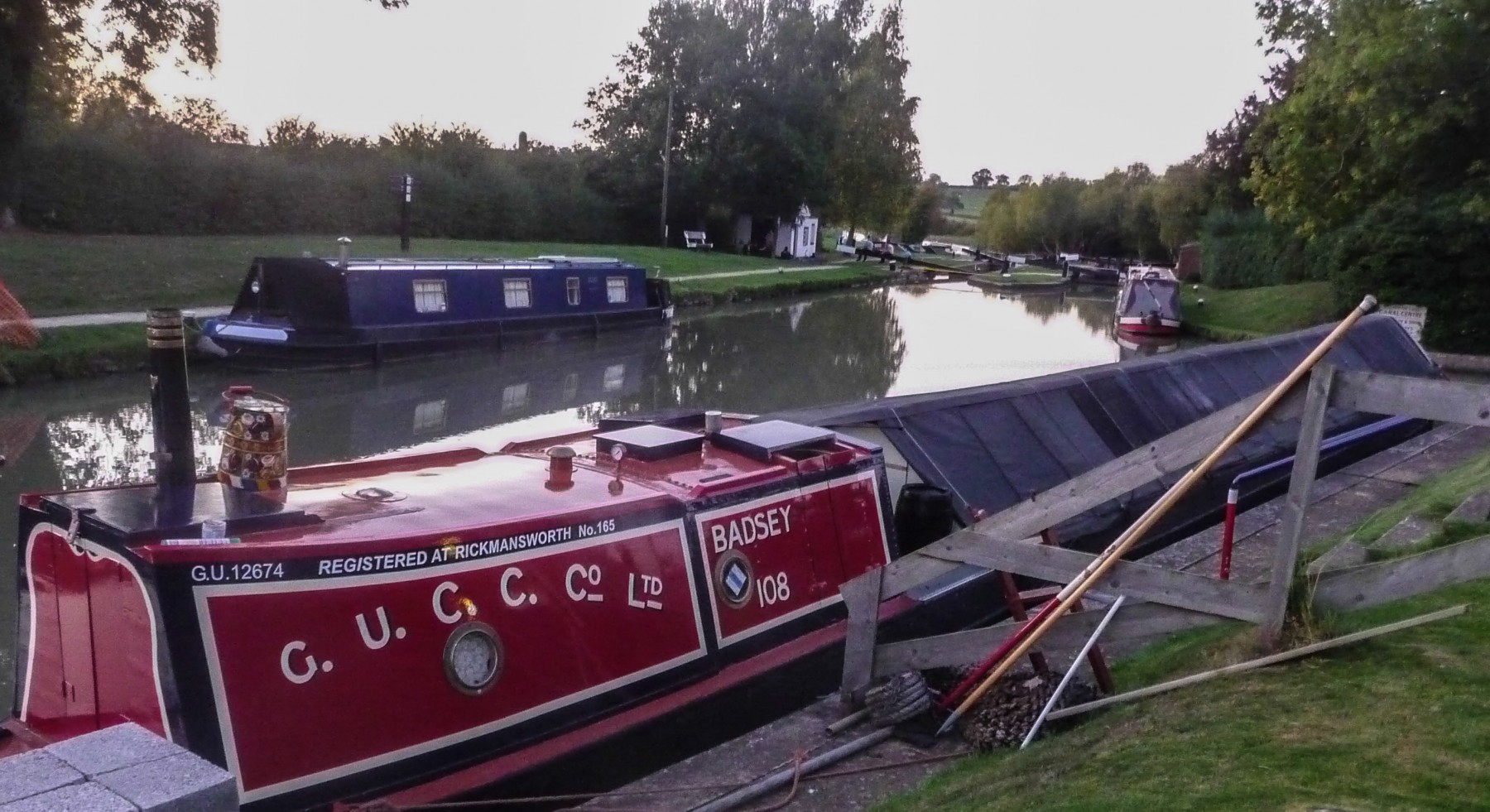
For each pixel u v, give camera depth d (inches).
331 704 193.9
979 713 233.5
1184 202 2197.3
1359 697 189.6
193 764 103.0
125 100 1106.7
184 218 1373.0
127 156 1295.5
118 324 784.9
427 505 229.6
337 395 804.0
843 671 267.4
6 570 367.9
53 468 538.0
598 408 805.2
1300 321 1209.4
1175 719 194.9
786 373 980.6
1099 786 172.9
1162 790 165.6
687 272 1636.3
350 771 195.8
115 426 625.9
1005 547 239.0
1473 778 159.3
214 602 182.7
